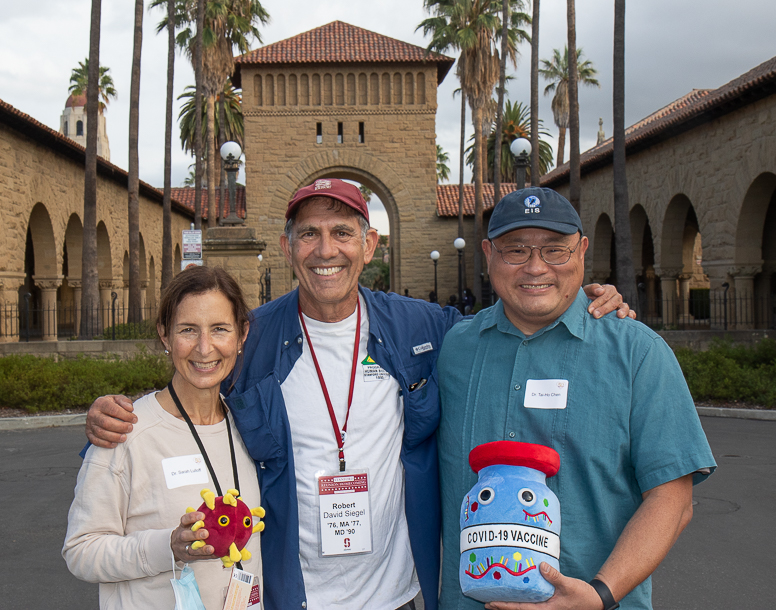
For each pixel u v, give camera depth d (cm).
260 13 3406
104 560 199
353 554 251
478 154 3203
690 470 199
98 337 1723
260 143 3372
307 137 3384
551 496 194
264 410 245
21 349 1560
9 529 586
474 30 3161
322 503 253
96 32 1814
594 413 213
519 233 222
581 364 220
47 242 2300
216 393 234
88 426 212
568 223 217
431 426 258
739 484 716
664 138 2150
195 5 3117
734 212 1775
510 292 223
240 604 211
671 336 1608
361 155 3397
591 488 212
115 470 210
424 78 3422
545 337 229
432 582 260
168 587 210
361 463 257
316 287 256
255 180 3362
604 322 226
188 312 216
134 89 2048
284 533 244
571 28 1844
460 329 258
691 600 444
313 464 256
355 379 263
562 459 214
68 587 470
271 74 3391
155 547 195
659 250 2219
